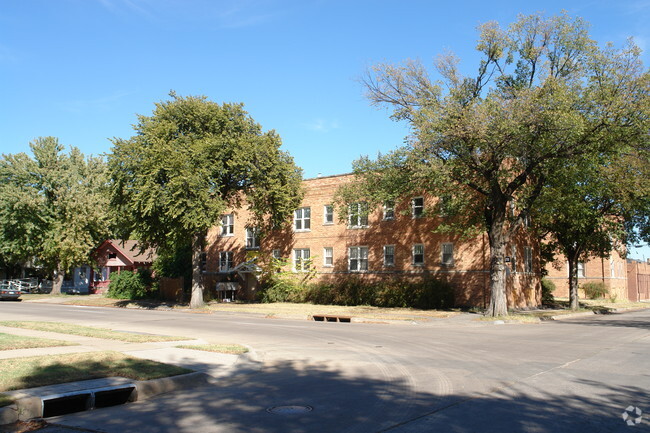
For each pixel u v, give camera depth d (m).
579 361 11.76
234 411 7.67
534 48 24.11
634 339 16.50
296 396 8.61
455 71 24.84
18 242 45.75
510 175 24.83
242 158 30.92
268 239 41.31
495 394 8.43
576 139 22.17
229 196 34.62
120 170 30.95
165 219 30.91
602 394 8.40
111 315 26.48
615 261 54.84
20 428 7.04
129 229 35.44
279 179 32.62
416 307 31.95
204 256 45.25
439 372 10.48
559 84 21.66
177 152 29.62
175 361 11.47
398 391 8.77
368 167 27.59
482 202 27.14
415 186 25.52
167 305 36.59
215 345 14.09
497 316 25.28
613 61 22.12
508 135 21.44
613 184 24.55
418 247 33.81
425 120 22.67
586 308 35.84
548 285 41.06
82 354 11.54
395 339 16.56
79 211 45.41
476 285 31.12
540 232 36.78
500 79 25.52
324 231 38.25
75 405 8.16
